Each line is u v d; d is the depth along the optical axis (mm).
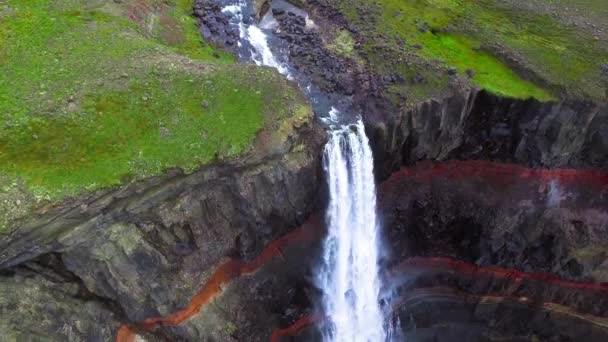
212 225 32688
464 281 42219
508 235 40375
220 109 32312
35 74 32500
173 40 39375
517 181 40750
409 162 40156
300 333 39188
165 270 31500
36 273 29422
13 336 28734
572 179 40625
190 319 33344
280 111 32875
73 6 38438
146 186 29219
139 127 30609
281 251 36938
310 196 35688
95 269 30328
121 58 34344
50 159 28438
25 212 26562
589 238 39688
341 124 36406
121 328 32281
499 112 39250
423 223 40719
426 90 38719
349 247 38969
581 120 38469
